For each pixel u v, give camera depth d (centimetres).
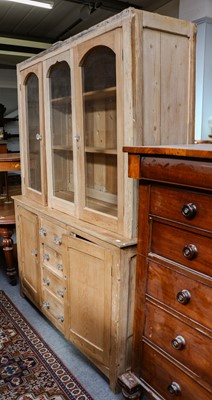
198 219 96
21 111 219
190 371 105
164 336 115
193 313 102
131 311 146
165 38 132
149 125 133
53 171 191
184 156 94
